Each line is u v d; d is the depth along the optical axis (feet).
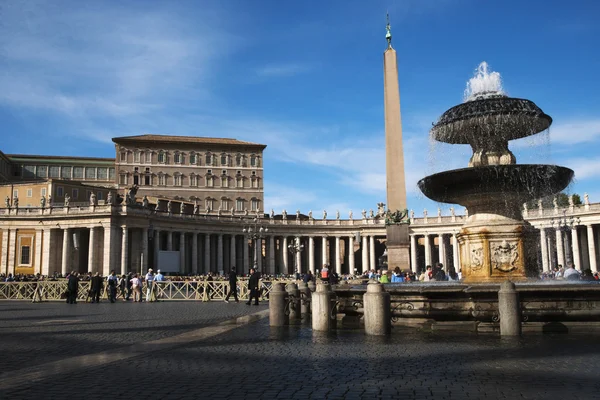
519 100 47.21
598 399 20.11
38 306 86.02
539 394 20.97
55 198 240.73
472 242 49.96
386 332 38.88
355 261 290.97
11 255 208.33
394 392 21.56
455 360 28.50
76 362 29.35
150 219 211.41
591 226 199.21
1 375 26.12
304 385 23.00
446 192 50.21
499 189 47.55
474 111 47.96
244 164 343.67
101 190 260.62
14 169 310.24
